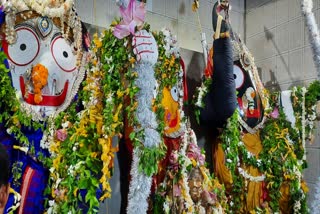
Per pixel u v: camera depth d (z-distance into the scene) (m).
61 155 1.66
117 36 1.66
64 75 1.75
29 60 1.65
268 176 2.52
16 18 1.63
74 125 1.69
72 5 1.80
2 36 1.59
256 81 2.60
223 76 2.13
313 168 2.83
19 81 1.62
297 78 2.92
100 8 2.44
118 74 1.70
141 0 1.71
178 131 2.13
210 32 3.09
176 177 2.03
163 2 2.83
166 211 1.99
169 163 2.07
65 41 1.77
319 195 2.37
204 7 3.06
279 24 3.09
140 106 1.67
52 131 1.69
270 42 3.17
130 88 1.66
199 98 2.31
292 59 2.97
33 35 1.67
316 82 2.65
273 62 3.13
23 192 1.61
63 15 1.75
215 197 2.10
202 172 2.12
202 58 2.68
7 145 1.59
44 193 1.66
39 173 1.66
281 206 2.60
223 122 2.34
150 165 1.66
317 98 2.63
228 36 2.16
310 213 2.54
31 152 1.63
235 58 2.47
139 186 1.67
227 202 2.37
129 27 1.65
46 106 1.69
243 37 3.40
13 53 1.62
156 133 1.70
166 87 2.09
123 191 2.11
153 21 2.76
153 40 1.69
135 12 1.67
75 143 1.65
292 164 2.55
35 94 1.65
